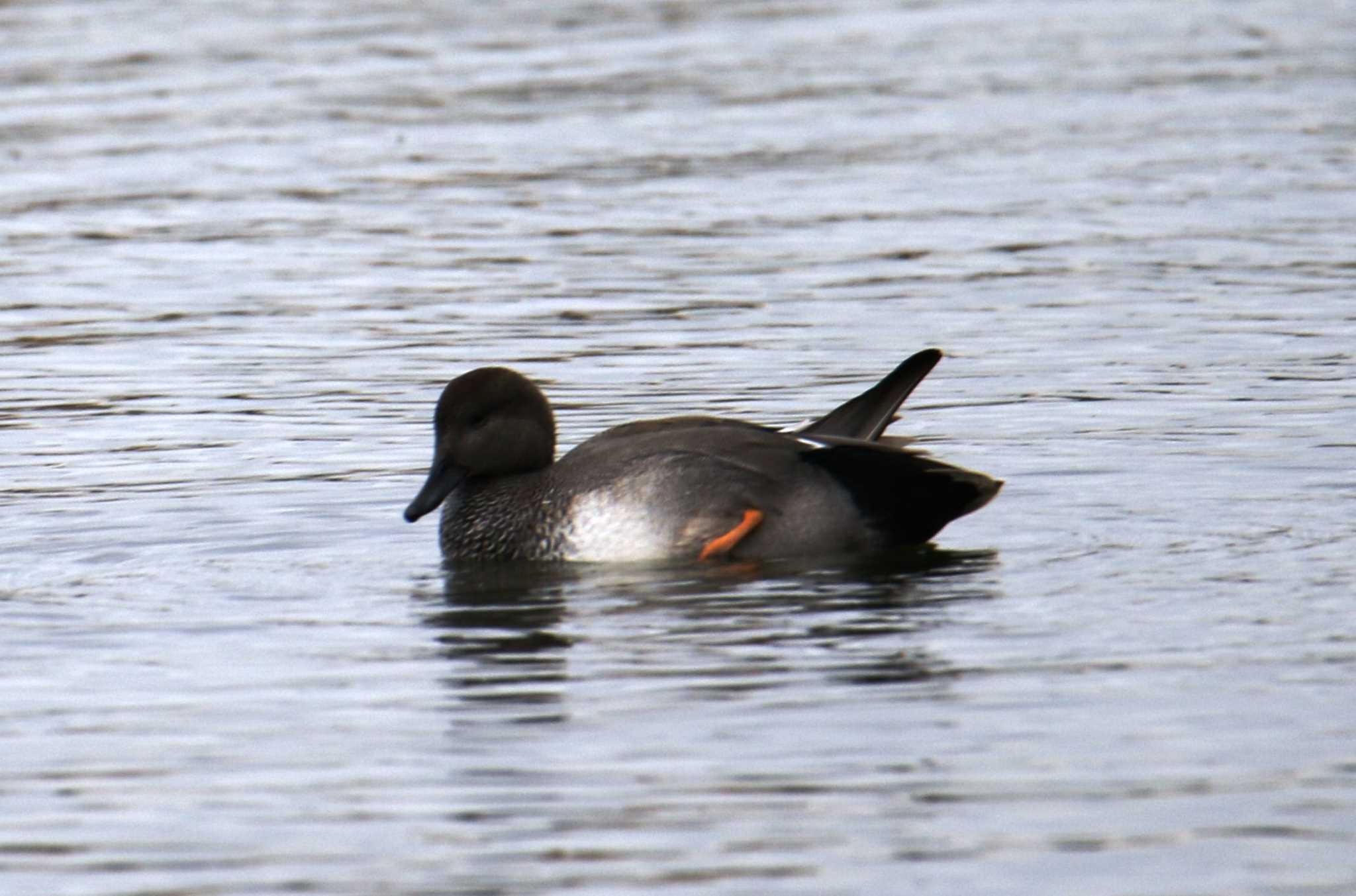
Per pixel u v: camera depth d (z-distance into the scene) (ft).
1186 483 44.52
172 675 33.04
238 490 46.16
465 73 103.91
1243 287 65.67
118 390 56.13
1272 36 114.93
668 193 80.64
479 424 42.19
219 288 68.08
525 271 69.62
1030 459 47.26
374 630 35.55
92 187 82.28
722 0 127.44
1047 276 67.67
